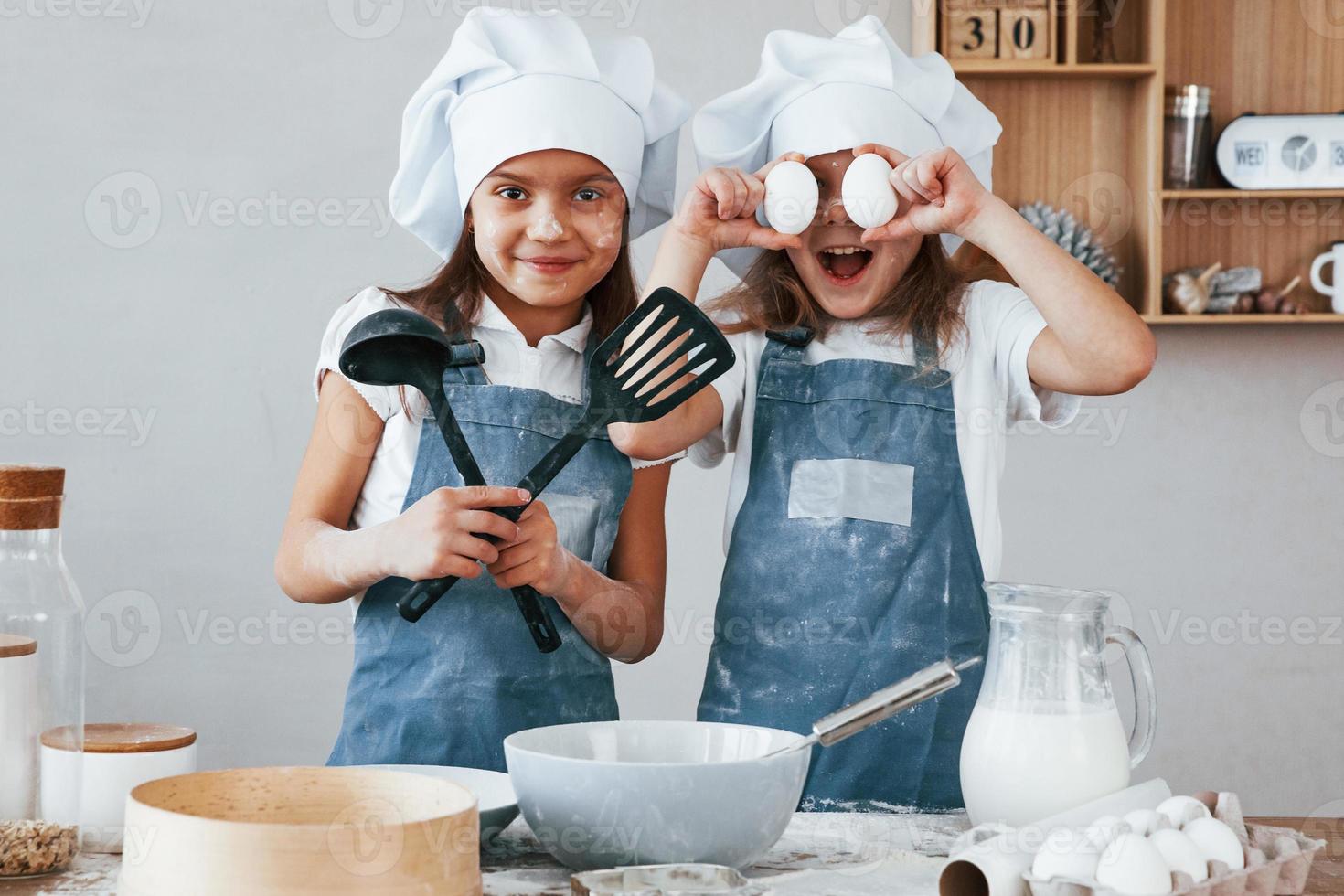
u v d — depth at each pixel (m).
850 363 1.21
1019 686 0.81
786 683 1.15
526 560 1.03
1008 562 2.21
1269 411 2.22
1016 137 2.12
